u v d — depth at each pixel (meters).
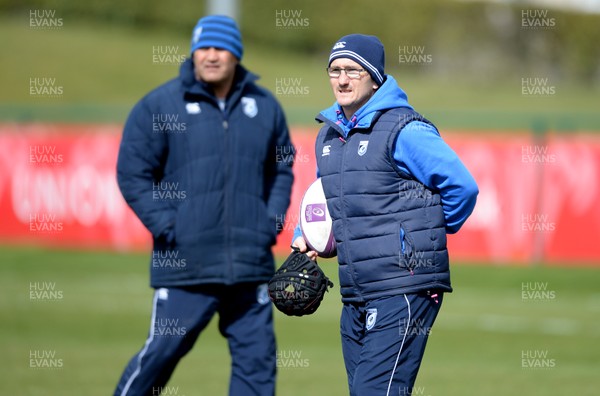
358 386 17.12
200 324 21.94
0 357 33.62
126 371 21.66
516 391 28.17
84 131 60.22
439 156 17.19
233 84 22.41
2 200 61.78
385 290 17.36
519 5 141.75
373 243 17.44
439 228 17.44
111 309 45.94
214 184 21.84
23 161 61.28
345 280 17.92
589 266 51.34
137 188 22.02
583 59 141.50
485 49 140.88
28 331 39.66
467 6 141.12
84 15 146.50
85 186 60.28
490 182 52.75
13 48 130.12
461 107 118.88
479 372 31.41
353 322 18.08
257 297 22.27
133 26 146.00
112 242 60.06
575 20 141.38
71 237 60.72
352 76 17.73
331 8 142.50
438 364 33.03
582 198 51.31
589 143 51.28
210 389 28.50
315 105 115.94
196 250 21.69
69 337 38.34
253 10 143.12
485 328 41.38
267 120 22.73
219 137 22.03
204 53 21.83
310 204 18.89
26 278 55.38
